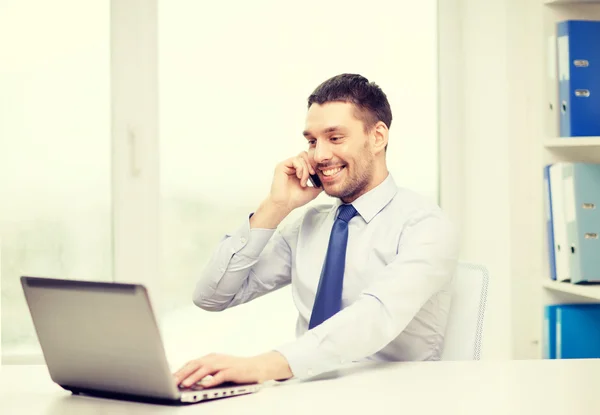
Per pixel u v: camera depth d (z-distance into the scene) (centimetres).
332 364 148
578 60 253
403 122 296
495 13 284
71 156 285
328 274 187
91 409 121
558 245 258
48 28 283
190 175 288
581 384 133
